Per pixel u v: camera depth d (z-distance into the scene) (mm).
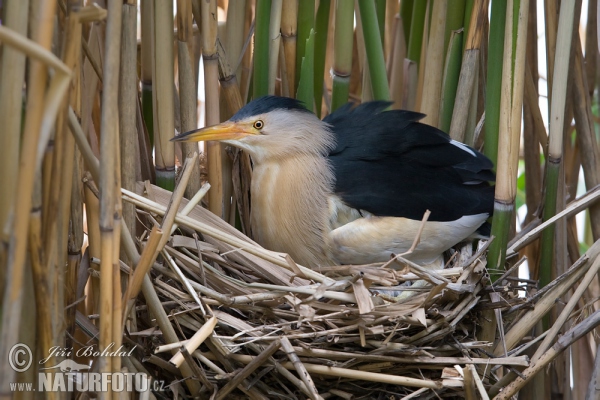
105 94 2797
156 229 3270
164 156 4008
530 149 4871
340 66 4617
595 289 5727
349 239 4449
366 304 3420
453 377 3609
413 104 4973
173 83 3934
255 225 4723
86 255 4062
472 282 3889
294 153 4562
